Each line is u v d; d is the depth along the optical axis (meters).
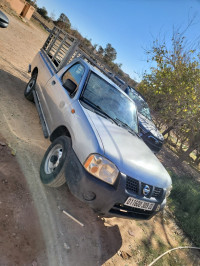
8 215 2.62
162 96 11.70
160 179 3.30
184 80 10.48
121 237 3.69
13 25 18.08
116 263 3.11
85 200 2.76
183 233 5.02
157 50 11.02
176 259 4.00
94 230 3.40
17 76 7.68
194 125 10.50
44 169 3.38
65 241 2.88
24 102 5.88
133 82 15.72
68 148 3.04
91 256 2.96
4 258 2.20
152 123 9.42
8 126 4.38
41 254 2.50
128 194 2.81
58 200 3.39
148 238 4.12
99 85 4.17
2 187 2.90
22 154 3.78
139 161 3.17
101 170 2.71
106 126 3.37
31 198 3.06
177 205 6.27
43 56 6.33
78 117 3.28
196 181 10.50
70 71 4.54
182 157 11.55
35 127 5.01
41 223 2.85
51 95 4.44
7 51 10.38
